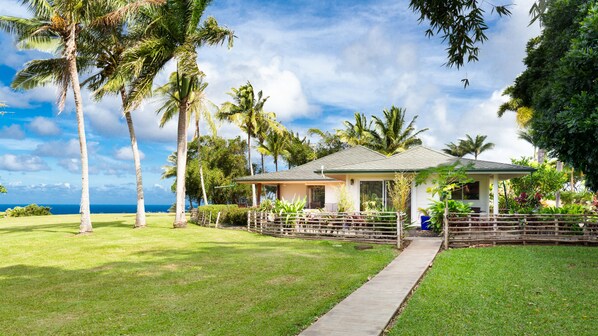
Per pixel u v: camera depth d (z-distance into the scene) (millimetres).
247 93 47625
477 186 21781
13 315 7832
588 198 33688
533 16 3924
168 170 59031
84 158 23078
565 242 16234
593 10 8750
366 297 8477
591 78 8695
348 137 56156
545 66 22797
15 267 13125
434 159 23312
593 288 9070
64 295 9352
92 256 15039
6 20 22281
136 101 24250
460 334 6355
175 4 24672
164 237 20891
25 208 46688
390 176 22375
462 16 4207
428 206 21297
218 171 56438
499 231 16375
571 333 6355
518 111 36656
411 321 7008
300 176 29906
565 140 8867
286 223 20125
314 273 11195
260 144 52969
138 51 23812
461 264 12023
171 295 9133
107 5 23438
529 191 26625
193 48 24641
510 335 6297
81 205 23156
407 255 13703
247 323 7043
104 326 7086
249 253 14961
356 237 17703
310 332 6418
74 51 22406
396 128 56000
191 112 31562
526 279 9992
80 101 22812
